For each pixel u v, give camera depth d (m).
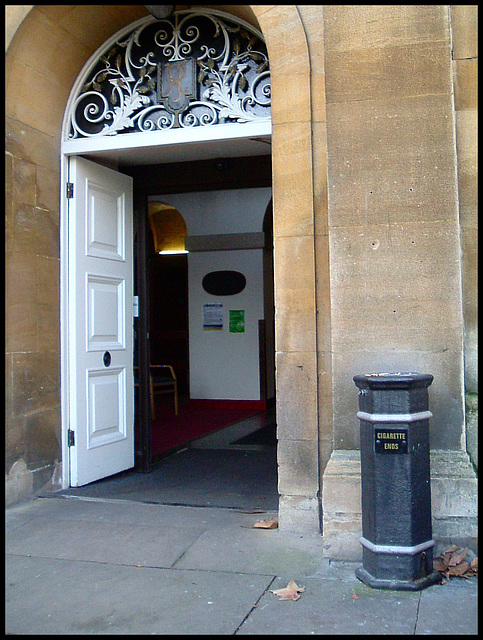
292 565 3.50
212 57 4.81
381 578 3.19
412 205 3.66
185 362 13.20
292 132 3.97
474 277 3.60
